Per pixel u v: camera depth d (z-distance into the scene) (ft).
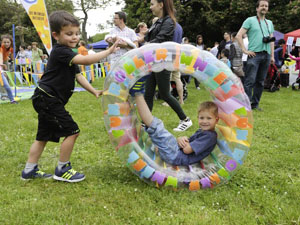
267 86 28.94
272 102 22.00
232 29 65.46
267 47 17.52
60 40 8.12
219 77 7.90
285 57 37.52
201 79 8.08
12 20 93.04
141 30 22.88
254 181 8.57
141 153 8.36
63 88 8.23
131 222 6.54
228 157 8.13
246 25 17.52
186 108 18.78
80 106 19.63
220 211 7.03
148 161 8.33
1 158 10.36
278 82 29.50
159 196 7.64
